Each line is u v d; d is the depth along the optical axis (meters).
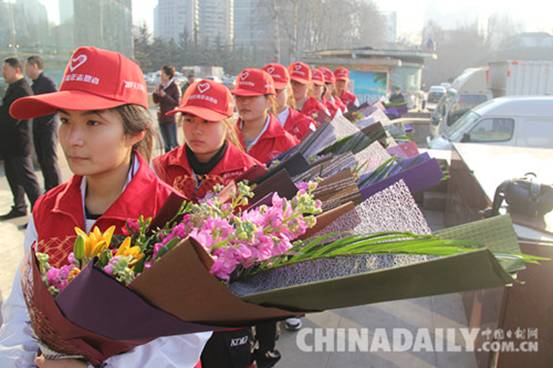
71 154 1.58
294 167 2.09
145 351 1.38
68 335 1.22
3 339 1.47
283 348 3.56
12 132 6.00
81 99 1.51
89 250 1.31
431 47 26.31
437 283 1.13
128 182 1.70
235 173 2.85
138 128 1.64
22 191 6.35
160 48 55.69
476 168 4.49
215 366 2.31
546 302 2.71
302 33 37.31
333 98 9.16
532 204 2.92
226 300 1.19
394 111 9.26
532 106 8.50
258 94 3.74
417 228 1.57
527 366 2.79
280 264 1.38
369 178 2.09
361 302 1.22
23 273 1.31
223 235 1.25
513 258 1.33
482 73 14.44
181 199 1.51
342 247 1.32
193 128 2.79
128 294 1.15
